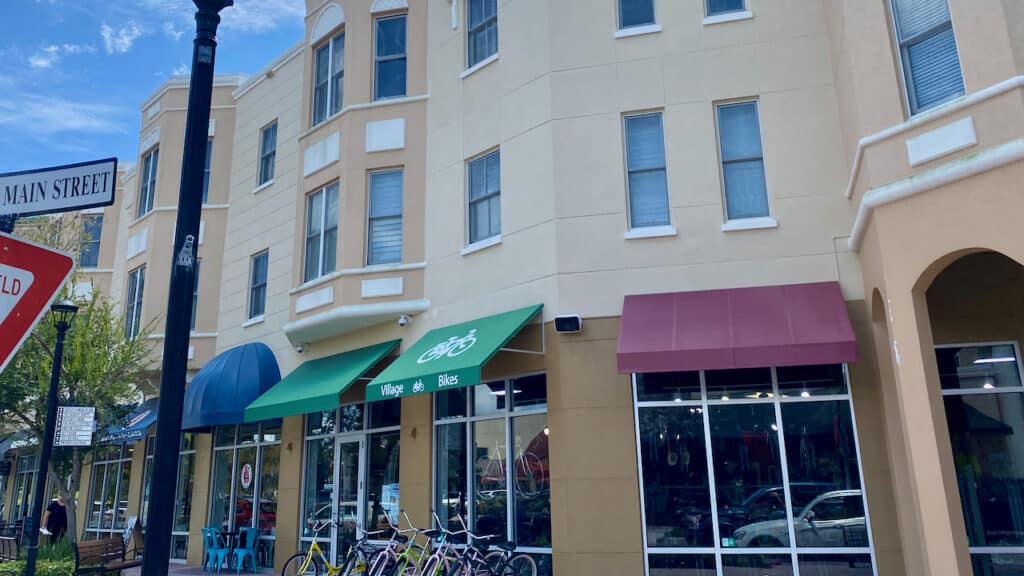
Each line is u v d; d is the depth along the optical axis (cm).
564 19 1217
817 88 1098
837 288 1011
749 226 1071
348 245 1409
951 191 775
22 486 2917
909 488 905
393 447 1363
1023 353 976
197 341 1903
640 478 1020
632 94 1160
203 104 550
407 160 1411
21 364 1470
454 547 1074
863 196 880
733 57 1139
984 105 752
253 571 1562
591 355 1069
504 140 1251
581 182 1143
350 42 1529
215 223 1984
